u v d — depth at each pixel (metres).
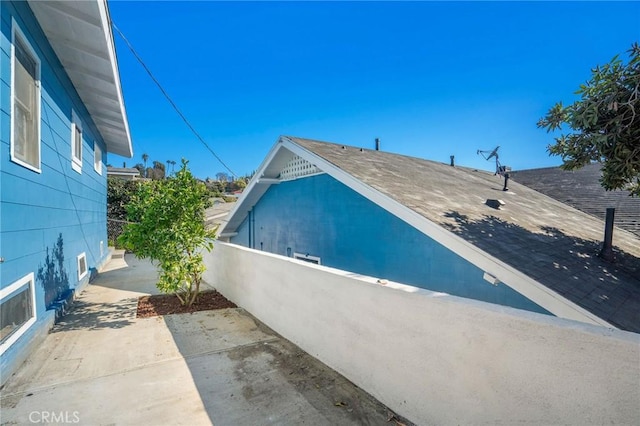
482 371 2.21
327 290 3.77
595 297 3.47
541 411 1.91
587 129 4.25
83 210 8.09
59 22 5.23
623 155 3.95
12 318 3.83
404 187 5.89
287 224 9.05
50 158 5.40
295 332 4.41
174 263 5.98
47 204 5.17
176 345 4.39
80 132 7.92
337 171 6.05
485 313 2.20
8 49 3.76
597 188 11.29
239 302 6.40
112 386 3.27
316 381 3.40
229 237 12.68
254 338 4.68
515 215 6.37
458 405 2.35
